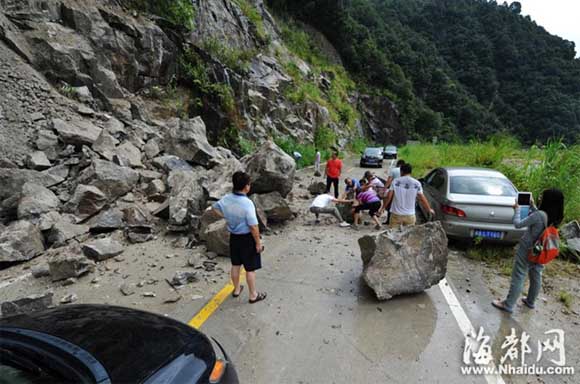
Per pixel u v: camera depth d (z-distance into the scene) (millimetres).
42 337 2066
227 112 15711
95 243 5332
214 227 5602
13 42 9391
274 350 3244
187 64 14914
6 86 8297
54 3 10938
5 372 1718
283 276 4898
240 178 3883
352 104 44594
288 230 7176
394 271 4258
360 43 56938
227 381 2141
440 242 4477
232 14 23562
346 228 7457
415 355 3234
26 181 6574
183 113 13617
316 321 3754
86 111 9445
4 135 7312
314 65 38812
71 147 7953
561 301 4547
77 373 1789
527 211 4094
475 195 6230
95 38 11523
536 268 4062
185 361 2076
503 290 4762
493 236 5820
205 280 4672
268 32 30750
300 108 27109
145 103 12703
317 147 25922
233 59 18906
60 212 6301
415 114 58406
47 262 5012
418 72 69438
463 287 4805
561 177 8297
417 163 17641
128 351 2047
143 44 12898
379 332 3582
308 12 47062
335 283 4707
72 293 4246
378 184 8383
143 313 2664
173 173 7914
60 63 10125
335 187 10680
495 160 14508
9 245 5051
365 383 2848
